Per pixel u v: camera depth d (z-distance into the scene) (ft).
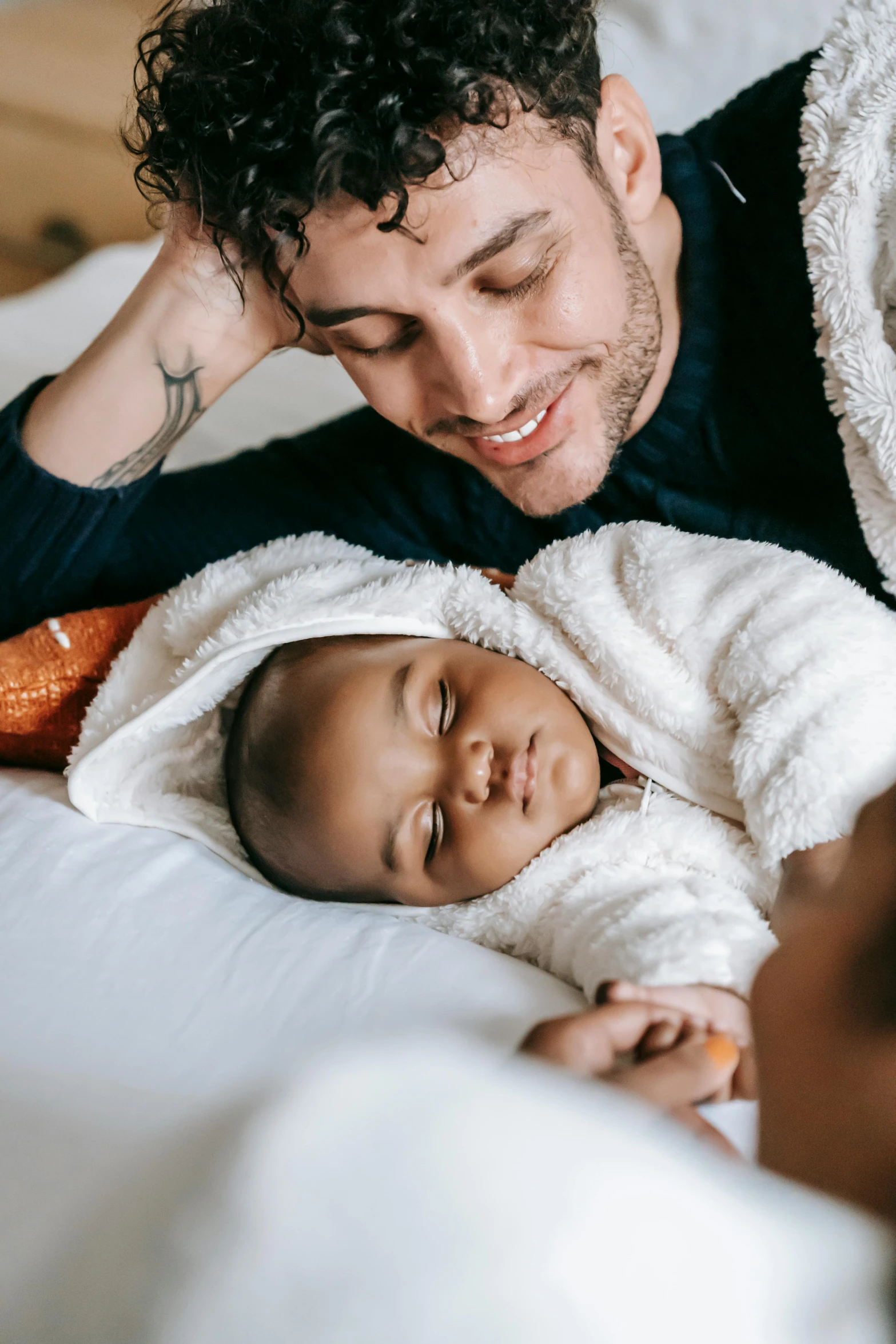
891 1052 1.78
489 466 3.31
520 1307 1.03
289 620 3.27
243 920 2.57
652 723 3.00
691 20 5.63
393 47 2.44
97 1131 1.92
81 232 7.10
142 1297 1.18
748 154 3.49
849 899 2.24
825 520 3.42
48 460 3.55
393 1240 1.09
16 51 8.11
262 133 2.60
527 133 2.67
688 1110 1.82
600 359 3.07
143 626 3.46
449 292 2.73
